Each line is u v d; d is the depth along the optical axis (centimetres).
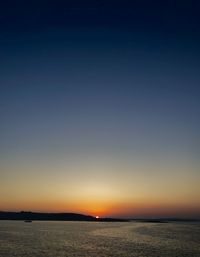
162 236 13138
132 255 7544
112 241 10756
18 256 7225
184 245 9525
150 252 8019
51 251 8025
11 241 10312
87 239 11469
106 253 7825
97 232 15638
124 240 11144
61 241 10600
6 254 7481
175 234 14450
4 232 14612
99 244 9731
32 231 15662
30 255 7375
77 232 15488
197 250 8431
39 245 9275
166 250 8394
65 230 17062
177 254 7731
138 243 10069
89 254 7644
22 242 10075
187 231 16950
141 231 16712
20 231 15512
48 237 12181
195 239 11612
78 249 8481
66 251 8069
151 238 12031
